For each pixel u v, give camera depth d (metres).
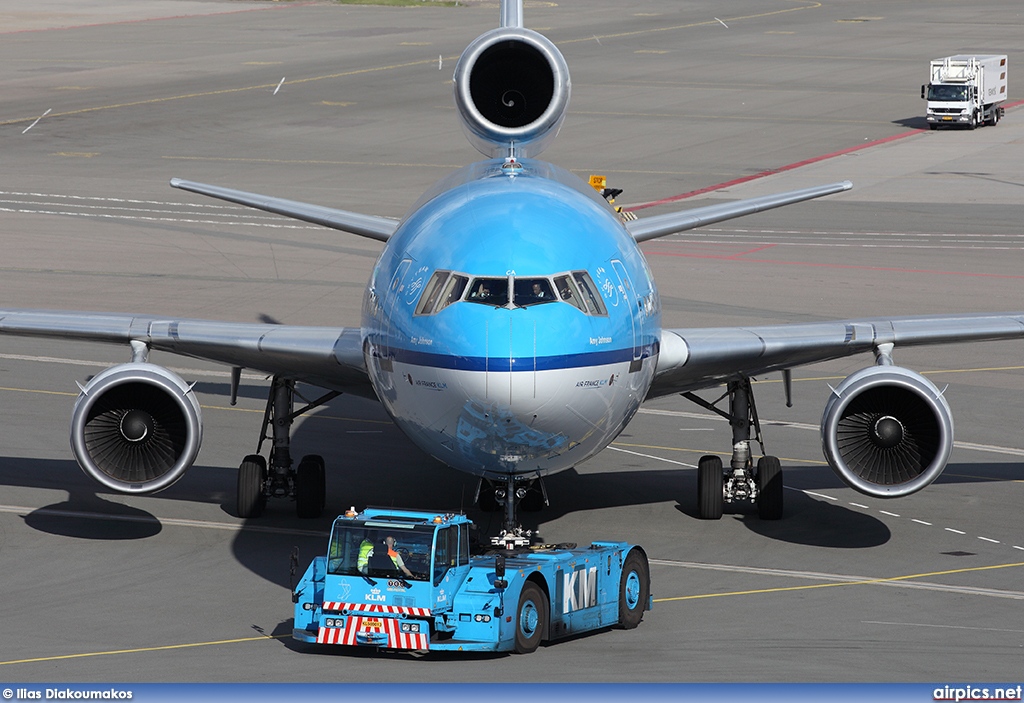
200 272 160.75
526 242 65.56
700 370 78.50
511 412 62.41
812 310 143.00
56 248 173.00
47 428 106.88
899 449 75.69
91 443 76.69
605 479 95.94
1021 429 108.19
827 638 65.56
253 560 78.19
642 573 69.19
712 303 146.38
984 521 86.88
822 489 93.94
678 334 79.25
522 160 87.31
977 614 69.75
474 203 70.56
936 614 69.62
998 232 186.75
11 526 84.31
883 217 197.88
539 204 70.06
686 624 67.88
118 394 77.44
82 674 59.47
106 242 177.62
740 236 186.38
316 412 114.12
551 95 89.12
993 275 160.88
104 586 73.44
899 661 62.06
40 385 119.38
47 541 81.50
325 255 172.38
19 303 142.12
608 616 66.62
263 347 79.19
